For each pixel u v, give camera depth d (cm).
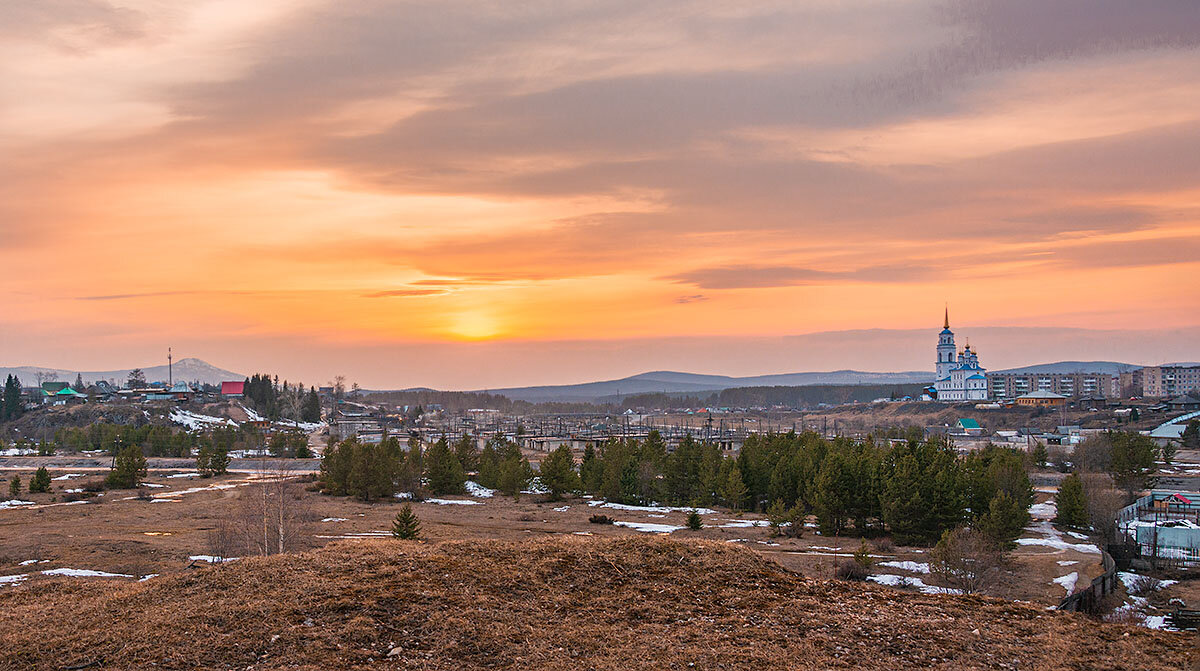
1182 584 6009
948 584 4881
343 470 10506
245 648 2070
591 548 2956
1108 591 5309
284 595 2397
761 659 2070
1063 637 2284
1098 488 8612
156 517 7906
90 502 9350
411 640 2122
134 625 2225
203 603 2367
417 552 2908
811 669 2016
